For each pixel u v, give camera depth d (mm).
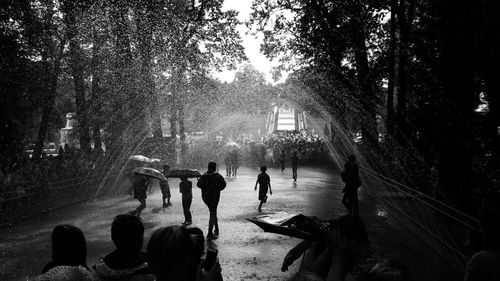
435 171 15633
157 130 32281
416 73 19906
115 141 28422
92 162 20547
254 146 41250
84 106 27828
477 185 13227
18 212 13680
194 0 35594
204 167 37562
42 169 15977
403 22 20375
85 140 27391
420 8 19062
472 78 13750
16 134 18562
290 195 20531
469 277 3621
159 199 19391
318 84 34344
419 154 19516
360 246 2896
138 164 19922
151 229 12523
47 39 22594
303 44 30031
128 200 18922
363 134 26719
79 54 26797
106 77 29047
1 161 16906
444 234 11766
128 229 3438
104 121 28094
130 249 3445
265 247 10383
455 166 13727
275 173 33625
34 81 21141
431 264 8930
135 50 30891
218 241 11039
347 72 29062
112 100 28812
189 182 13156
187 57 35500
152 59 31766
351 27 26141
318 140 43781
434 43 18312
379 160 24172
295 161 26219
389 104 22297
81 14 25391
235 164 30547
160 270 2754
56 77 23703
